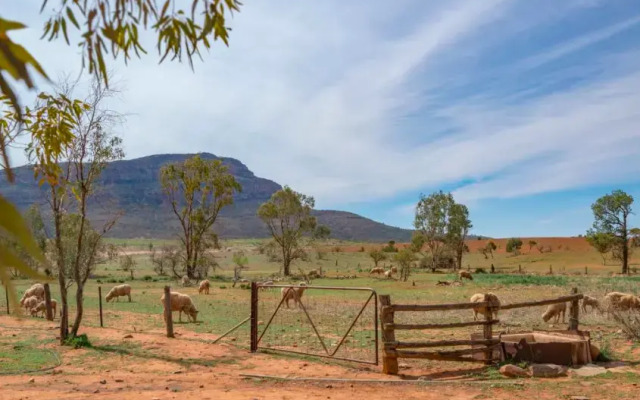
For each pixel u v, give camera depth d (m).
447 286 45.56
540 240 128.62
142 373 10.16
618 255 63.00
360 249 140.38
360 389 9.02
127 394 8.34
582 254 96.56
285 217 70.31
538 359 10.44
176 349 12.58
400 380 9.59
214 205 62.56
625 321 14.54
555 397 8.16
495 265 93.44
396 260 56.94
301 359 11.88
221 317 21.16
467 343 10.72
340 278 60.41
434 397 8.39
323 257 114.38
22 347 12.38
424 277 60.75
